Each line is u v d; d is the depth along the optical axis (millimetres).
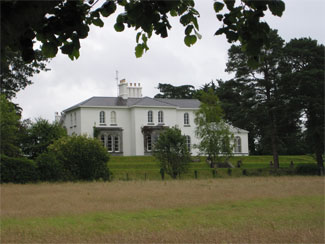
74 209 15641
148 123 59438
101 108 58219
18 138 40406
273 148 47594
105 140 57688
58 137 41375
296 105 44812
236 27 4633
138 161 50438
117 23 4910
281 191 22312
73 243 9992
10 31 3197
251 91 47250
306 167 43781
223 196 19828
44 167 32312
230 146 44031
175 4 4262
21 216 14148
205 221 13016
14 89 33469
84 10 4668
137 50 5211
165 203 17281
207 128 42688
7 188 25156
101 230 11594
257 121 48688
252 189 23578
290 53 45500
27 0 3111
